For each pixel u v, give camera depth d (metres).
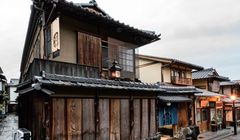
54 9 11.97
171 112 22.83
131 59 17.61
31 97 12.58
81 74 13.02
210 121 31.92
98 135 12.61
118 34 16.72
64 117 11.17
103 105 13.12
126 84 14.31
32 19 15.44
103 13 18.23
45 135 10.40
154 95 17.44
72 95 11.59
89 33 14.65
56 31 11.02
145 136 15.91
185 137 22.73
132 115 14.91
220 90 44.94
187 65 29.72
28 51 24.44
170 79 27.78
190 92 25.31
